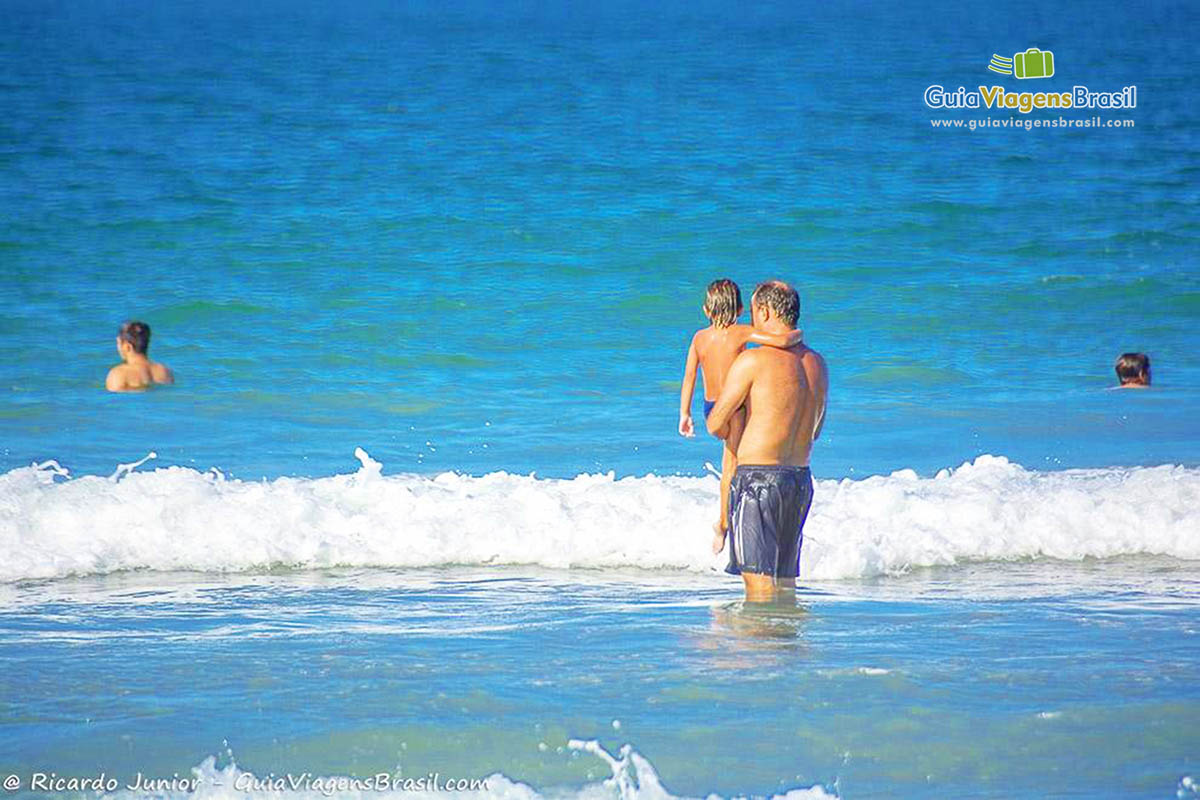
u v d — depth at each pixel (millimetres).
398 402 49469
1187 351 60062
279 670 22078
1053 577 29172
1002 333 64312
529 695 20797
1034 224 95500
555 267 80688
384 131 152250
